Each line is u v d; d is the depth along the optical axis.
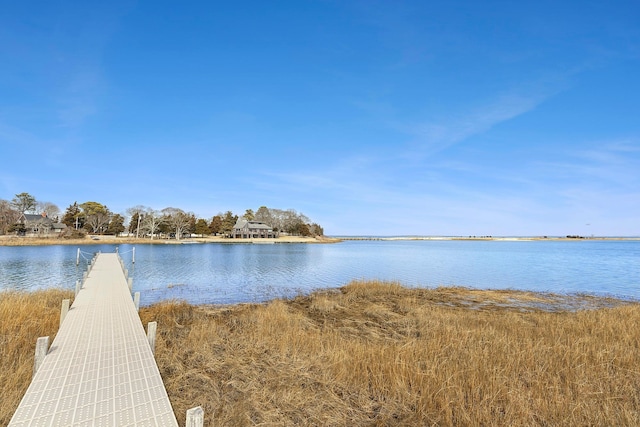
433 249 90.81
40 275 28.39
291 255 59.75
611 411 6.29
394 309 17.83
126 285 17.45
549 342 10.50
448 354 9.28
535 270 39.84
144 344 8.18
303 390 7.36
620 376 7.93
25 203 103.56
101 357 7.26
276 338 10.84
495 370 7.84
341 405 6.84
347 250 79.88
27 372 7.16
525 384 7.53
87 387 5.83
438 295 22.28
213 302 19.70
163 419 4.95
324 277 31.86
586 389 7.16
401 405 6.82
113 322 10.16
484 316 15.43
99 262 30.38
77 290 13.92
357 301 19.88
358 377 7.94
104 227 107.12
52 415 4.90
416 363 8.34
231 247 79.44
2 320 10.57
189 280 28.27
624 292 25.45
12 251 52.19
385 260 52.53
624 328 12.07
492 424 5.91
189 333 11.22
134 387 5.88
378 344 10.70
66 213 102.56
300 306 18.59
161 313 14.52
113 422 4.80
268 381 7.74
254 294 22.56
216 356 9.25
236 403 6.67
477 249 92.25
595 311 16.19
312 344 10.12
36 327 10.43
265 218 130.00
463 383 7.39
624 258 59.38
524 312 17.80
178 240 94.88
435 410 6.56
